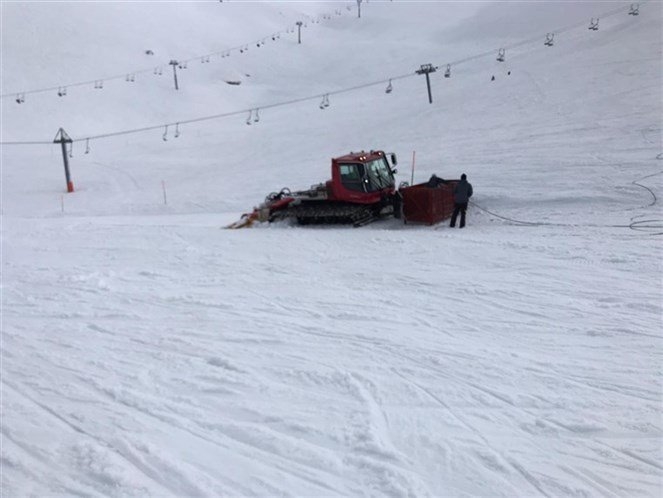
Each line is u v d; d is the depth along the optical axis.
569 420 5.67
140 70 84.25
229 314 10.02
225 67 88.81
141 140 57.25
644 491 4.61
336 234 16.66
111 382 7.29
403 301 10.13
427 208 17.27
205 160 44.88
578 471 4.89
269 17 124.88
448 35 90.06
